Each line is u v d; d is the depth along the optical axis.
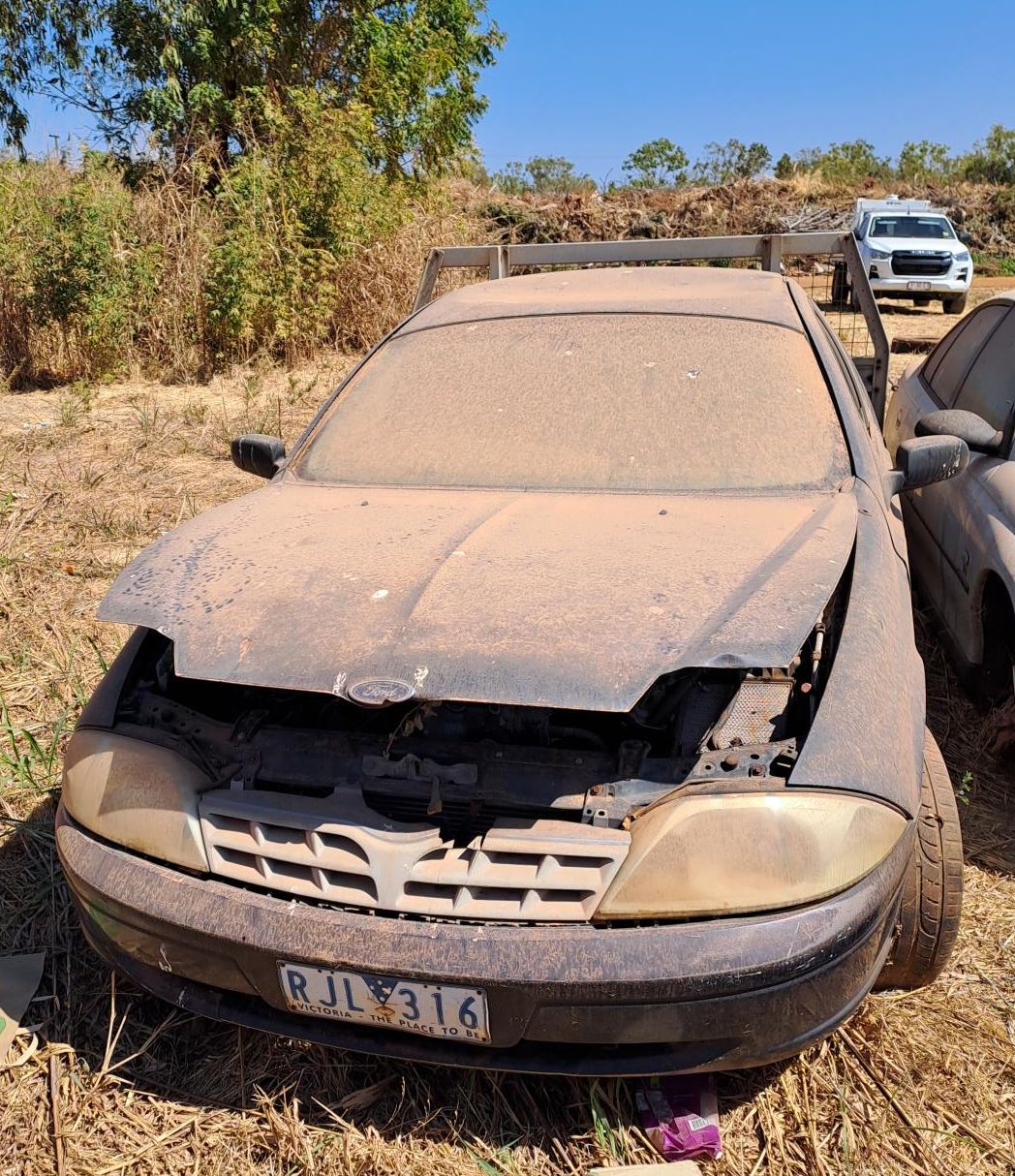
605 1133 2.20
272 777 2.24
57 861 3.16
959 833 2.50
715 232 24.09
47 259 9.92
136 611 2.27
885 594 2.45
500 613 2.11
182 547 2.58
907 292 16.19
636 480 2.87
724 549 2.38
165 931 2.10
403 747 2.24
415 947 1.92
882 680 2.23
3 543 5.45
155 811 2.20
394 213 11.72
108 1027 2.49
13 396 9.41
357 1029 2.07
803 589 2.16
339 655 2.04
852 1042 2.47
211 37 12.57
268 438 3.37
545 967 1.86
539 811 2.10
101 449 7.41
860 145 48.75
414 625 2.10
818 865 1.94
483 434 3.10
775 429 2.95
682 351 3.23
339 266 10.92
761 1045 1.93
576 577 2.25
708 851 1.94
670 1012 1.87
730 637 1.99
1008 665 3.72
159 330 10.29
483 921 1.95
